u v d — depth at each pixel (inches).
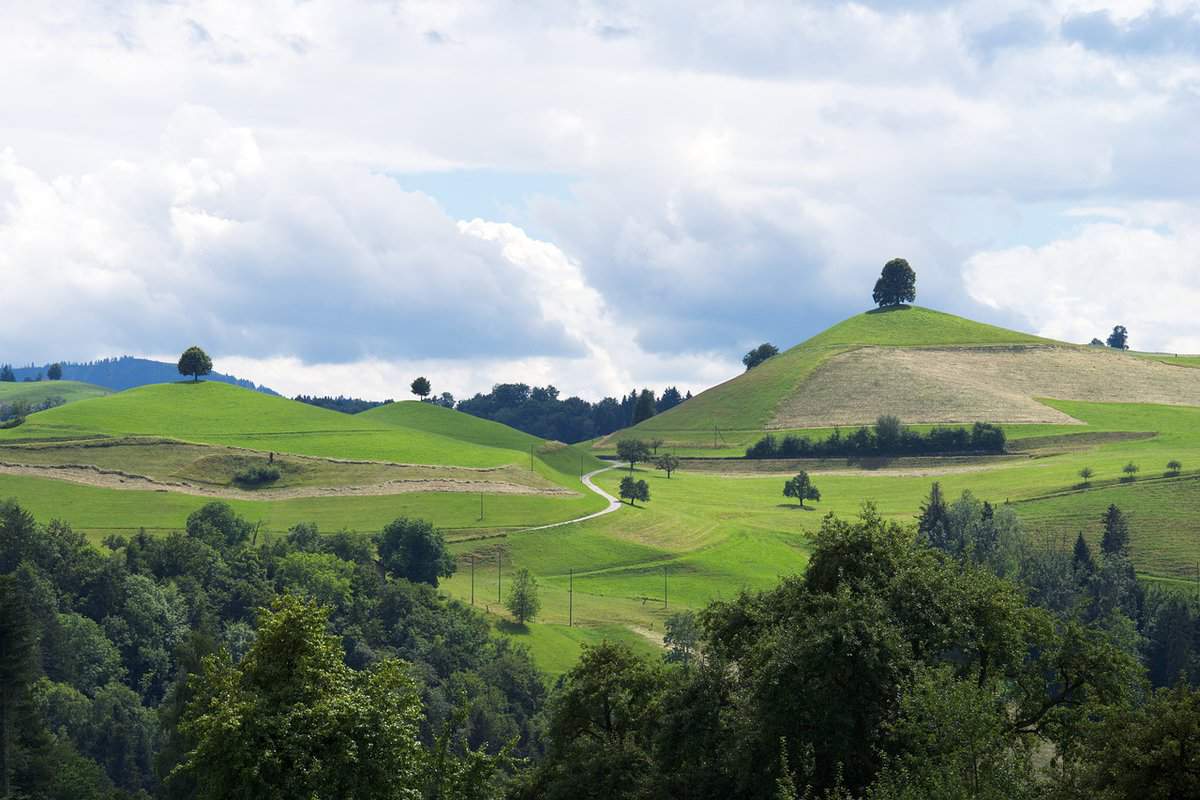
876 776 1879.9
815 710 2155.5
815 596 2527.1
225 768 1740.9
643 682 2682.1
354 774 1797.5
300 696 1834.4
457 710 2341.3
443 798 2161.7
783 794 1822.1
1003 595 2474.2
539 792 2578.7
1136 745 1733.5
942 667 2134.6
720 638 2706.7
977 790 1728.6
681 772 2316.7
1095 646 2429.9
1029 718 2391.7
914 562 2603.3
